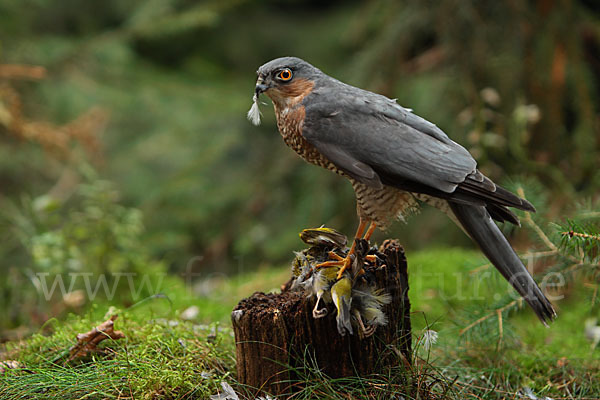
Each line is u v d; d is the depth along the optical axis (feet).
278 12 58.80
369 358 19.25
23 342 23.44
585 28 38.93
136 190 48.52
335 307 18.83
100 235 32.09
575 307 30.19
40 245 30.83
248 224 43.39
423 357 23.31
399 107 21.07
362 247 18.57
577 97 37.22
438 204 20.62
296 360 19.06
